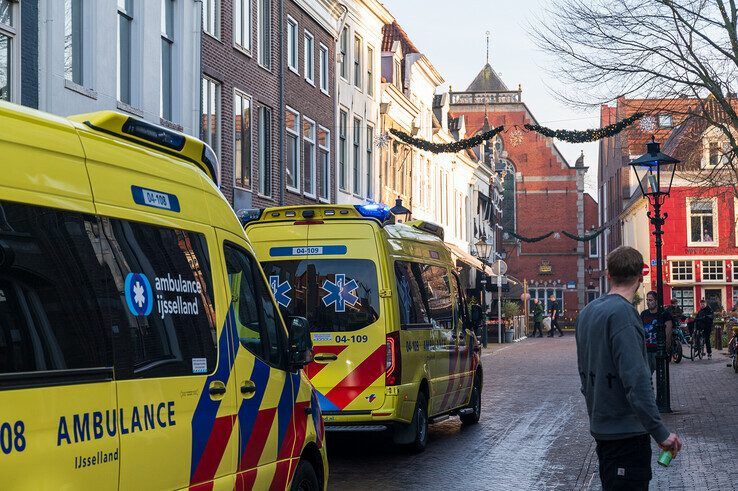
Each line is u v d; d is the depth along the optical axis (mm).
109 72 17719
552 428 14766
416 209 44719
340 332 11641
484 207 63594
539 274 81312
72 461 4129
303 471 6770
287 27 27828
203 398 5254
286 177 27891
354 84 34969
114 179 4762
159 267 5000
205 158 5852
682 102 21812
